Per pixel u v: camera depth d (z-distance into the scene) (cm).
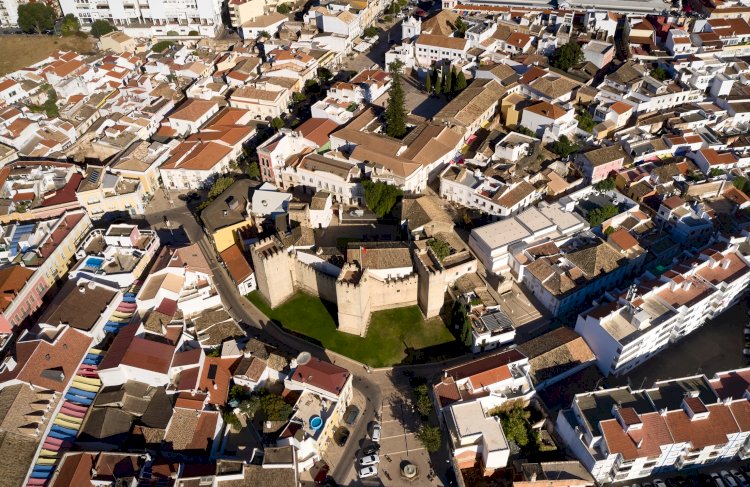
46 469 11712
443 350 14788
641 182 18588
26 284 14888
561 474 11706
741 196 17950
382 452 12794
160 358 13375
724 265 14950
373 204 17675
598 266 15562
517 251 16112
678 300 14175
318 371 13250
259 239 17175
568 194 18312
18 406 12225
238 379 13438
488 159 19512
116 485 11075
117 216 18950
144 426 12531
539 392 13400
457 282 15850
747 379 12700
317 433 12462
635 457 11288
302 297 16375
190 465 11644
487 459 11981
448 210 18562
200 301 15238
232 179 19000
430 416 13412
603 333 13438
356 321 14950
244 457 12138
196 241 18100
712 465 12338
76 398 13012
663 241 16825
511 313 15538
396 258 15325
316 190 19150
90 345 13875
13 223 17275
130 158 19575
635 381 13725
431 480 12294
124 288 15512
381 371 14425
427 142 19562
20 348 13262
